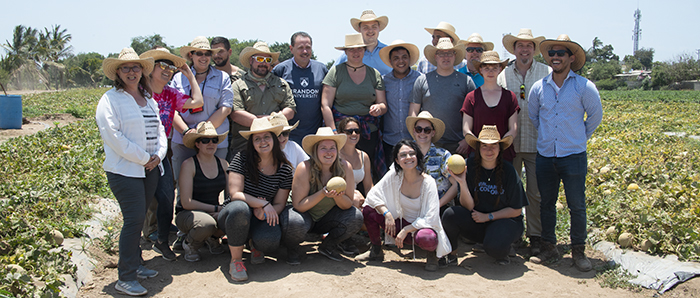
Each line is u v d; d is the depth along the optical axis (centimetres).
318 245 600
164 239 532
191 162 534
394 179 533
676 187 707
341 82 682
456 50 691
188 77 578
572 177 523
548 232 552
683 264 497
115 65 434
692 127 1975
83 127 1650
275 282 477
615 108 3625
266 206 498
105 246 544
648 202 655
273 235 496
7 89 6003
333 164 529
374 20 801
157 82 530
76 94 4500
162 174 493
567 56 520
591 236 607
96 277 483
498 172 534
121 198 442
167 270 506
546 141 538
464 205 540
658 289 466
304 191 523
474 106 593
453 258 539
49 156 1050
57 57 7356
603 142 1378
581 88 520
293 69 711
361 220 530
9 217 529
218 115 617
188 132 539
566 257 563
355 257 557
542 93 546
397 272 512
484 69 578
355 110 682
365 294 451
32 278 427
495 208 542
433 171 581
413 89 667
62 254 491
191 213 511
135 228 445
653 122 2191
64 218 589
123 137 430
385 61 711
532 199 608
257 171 515
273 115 544
